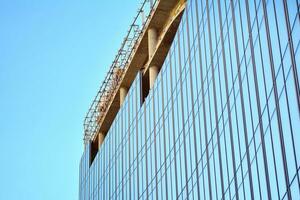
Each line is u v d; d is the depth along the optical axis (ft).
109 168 343.87
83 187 412.16
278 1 148.87
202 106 210.79
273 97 148.25
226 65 190.19
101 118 393.70
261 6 161.79
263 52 157.89
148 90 305.53
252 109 163.22
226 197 179.32
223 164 184.24
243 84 172.55
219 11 202.18
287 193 135.74
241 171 167.94
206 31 214.90
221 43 197.36
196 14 229.25
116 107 369.71
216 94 197.67
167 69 261.03
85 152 419.74
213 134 196.65
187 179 219.20
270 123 148.87
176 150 235.81
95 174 378.53
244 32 175.63
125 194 303.89
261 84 157.79
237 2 184.03
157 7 291.79
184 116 230.89
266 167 149.48
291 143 135.03
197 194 206.69
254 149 159.02
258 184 154.40
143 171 278.46
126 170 307.78
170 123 247.70
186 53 236.84
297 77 134.00
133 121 306.96
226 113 185.78
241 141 170.09
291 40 138.72
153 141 269.03
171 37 288.10
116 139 337.11
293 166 133.18
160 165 254.47
